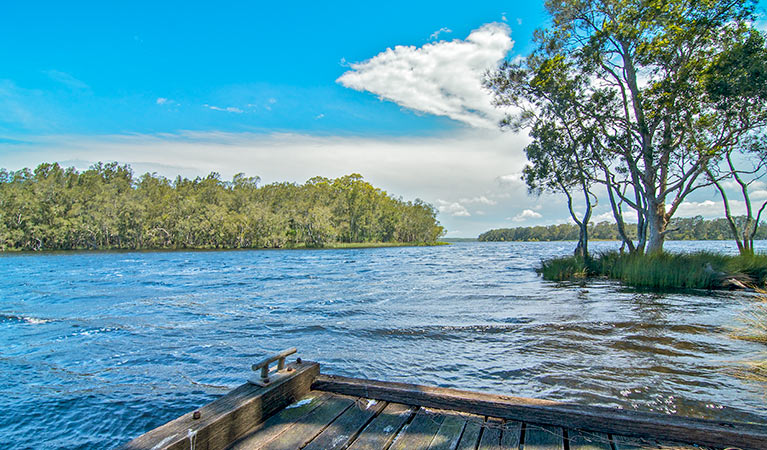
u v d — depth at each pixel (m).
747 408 5.26
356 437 3.11
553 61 23.78
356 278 25.11
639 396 5.71
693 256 20.06
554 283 20.28
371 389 3.80
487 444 3.00
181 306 14.82
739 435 2.86
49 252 73.25
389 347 8.69
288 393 3.66
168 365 7.86
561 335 9.30
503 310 12.66
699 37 20.78
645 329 9.70
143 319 12.41
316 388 4.01
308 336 9.84
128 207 83.25
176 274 29.39
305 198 115.50
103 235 81.75
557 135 24.52
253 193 111.38
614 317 11.15
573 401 5.60
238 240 93.69
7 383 6.96
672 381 6.27
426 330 10.12
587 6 23.30
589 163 24.78
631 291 16.69
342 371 7.15
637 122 22.80
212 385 6.80
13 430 5.33
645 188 23.83
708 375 6.50
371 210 126.88
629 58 23.28
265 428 3.22
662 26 21.44
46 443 5.02
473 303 14.22
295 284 22.09
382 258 53.19
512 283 20.73
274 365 7.47
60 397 6.34
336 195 121.69
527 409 3.32
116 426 5.42
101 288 20.89
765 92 17.97
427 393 3.62
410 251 83.00
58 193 81.69
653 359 7.39
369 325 10.84
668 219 23.36
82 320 12.37
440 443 3.02
